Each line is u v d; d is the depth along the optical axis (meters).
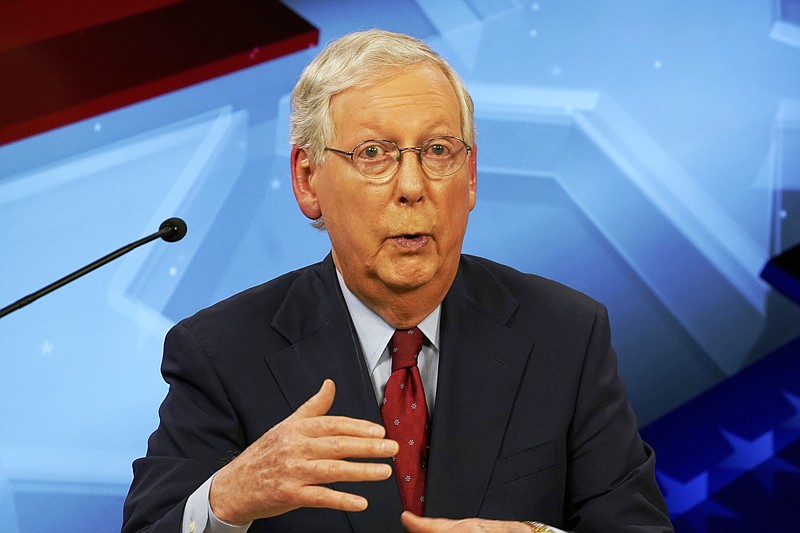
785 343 12.52
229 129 11.37
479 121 11.98
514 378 5.53
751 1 12.66
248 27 11.45
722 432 12.19
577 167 12.20
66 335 10.81
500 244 11.95
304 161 5.41
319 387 5.43
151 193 11.12
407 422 5.38
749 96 12.66
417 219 4.98
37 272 10.77
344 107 5.03
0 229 10.66
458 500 5.26
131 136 11.06
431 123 5.00
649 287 12.30
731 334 12.45
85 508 10.76
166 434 5.45
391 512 5.19
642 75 12.43
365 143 4.98
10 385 10.65
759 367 12.44
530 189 12.06
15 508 10.58
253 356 5.54
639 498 5.30
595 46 12.30
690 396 12.30
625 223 12.29
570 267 12.12
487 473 5.32
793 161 12.70
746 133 12.64
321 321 5.59
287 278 5.98
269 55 11.51
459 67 11.98
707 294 12.43
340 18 11.75
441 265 5.13
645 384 12.23
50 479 10.70
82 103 10.91
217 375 5.48
